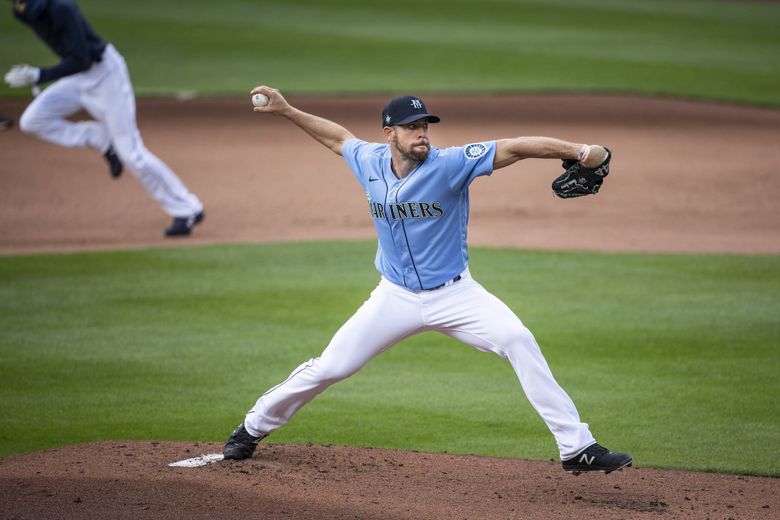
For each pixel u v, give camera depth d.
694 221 52.16
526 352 19.78
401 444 25.08
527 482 21.48
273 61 92.62
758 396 28.27
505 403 28.34
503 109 77.12
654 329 34.19
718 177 61.06
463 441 25.27
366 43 99.94
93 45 44.41
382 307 20.48
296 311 36.66
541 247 46.38
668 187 59.12
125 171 62.31
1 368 30.75
